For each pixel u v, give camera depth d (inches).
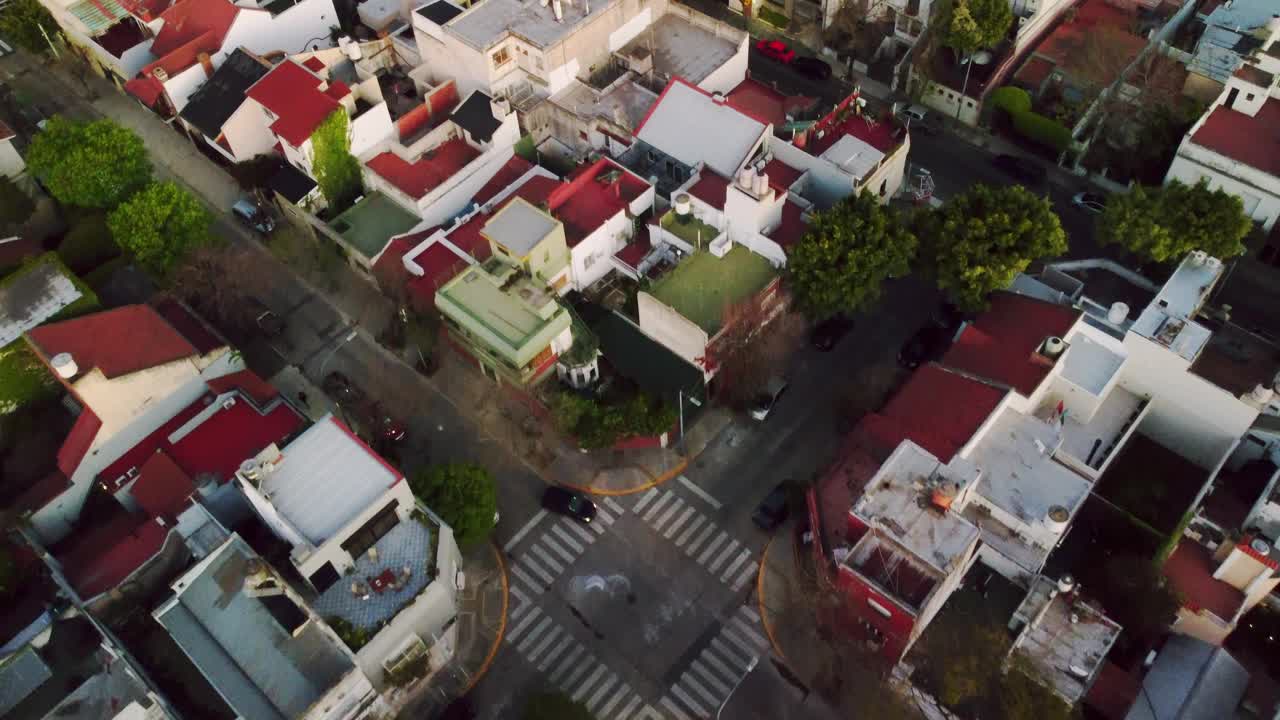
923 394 2810.0
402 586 2501.2
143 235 3260.3
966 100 3828.7
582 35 3631.9
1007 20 3656.5
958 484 2422.5
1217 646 2506.2
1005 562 2536.9
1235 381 2810.0
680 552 2881.4
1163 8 3937.0
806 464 3021.7
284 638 2346.2
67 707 2279.8
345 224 3508.9
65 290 3206.2
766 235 3189.0
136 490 2810.0
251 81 3700.8
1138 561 2573.8
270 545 2669.8
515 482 3046.3
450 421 3184.1
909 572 2358.5
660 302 2955.2
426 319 3230.8
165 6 4087.1
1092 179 3668.8
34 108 4151.1
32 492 2854.3
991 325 2960.1
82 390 2731.3
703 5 4387.3
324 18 4138.8
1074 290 3181.6
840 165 3265.3
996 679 2373.3
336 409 3198.8
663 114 3447.3
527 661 2704.2
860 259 2974.9
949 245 3009.4
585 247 3203.7
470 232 3390.7
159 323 3009.4
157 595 2586.1
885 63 4084.6
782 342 3233.3
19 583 2625.5
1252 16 3629.4
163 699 2279.8
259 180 3631.9
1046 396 2901.1
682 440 3093.0
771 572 2824.8
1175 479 2920.8
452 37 3602.4
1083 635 2455.7
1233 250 2974.9
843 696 2568.9
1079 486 2615.7
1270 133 3270.2
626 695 2637.8
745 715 2581.2
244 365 3154.5
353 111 3533.5
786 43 4247.0
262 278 3575.3
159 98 3831.2
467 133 3636.8
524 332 2933.1
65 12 4094.5
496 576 2861.7
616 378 3132.4
